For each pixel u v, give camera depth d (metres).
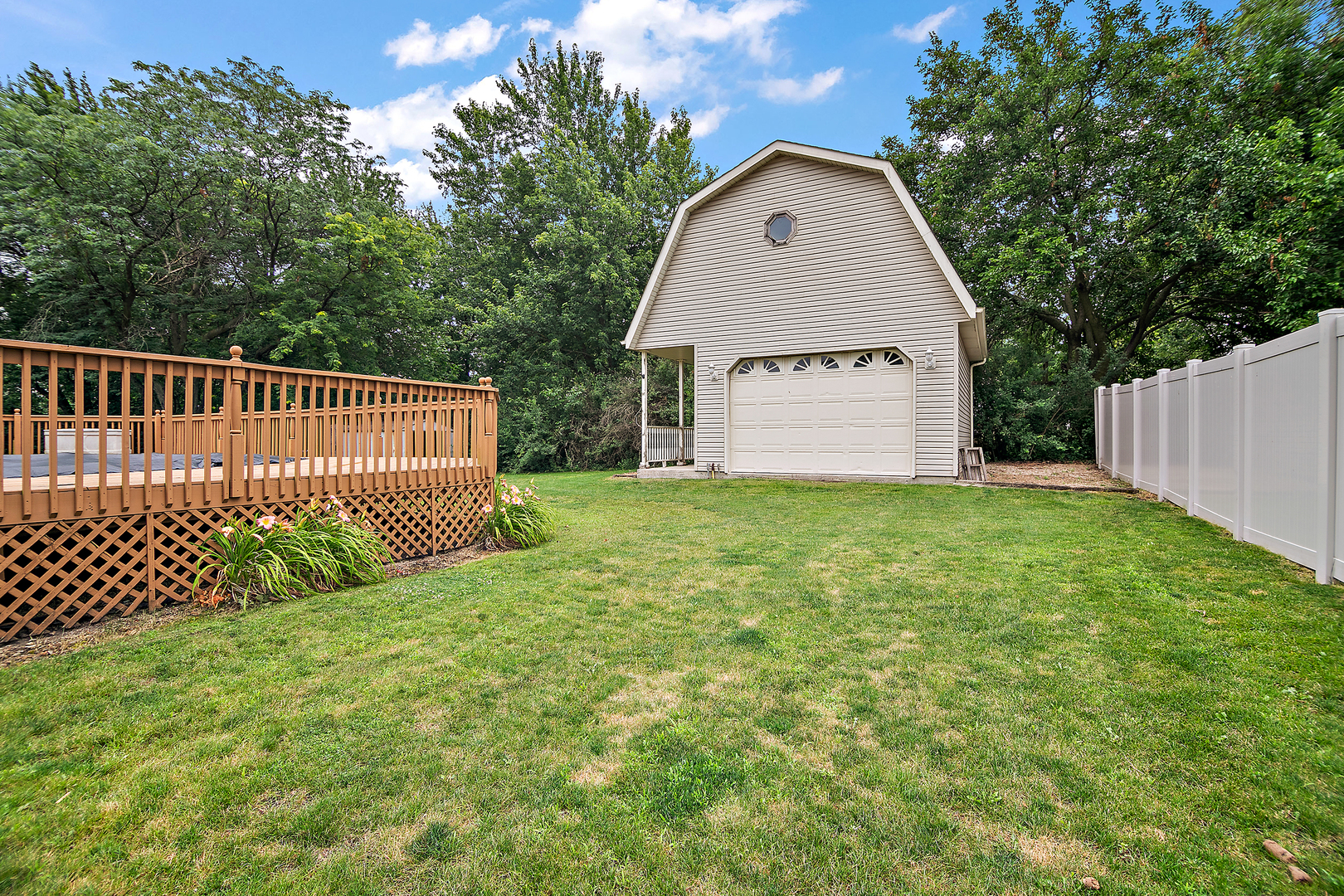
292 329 17.72
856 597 4.31
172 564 4.35
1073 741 2.37
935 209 17.67
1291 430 4.71
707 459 13.49
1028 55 16.30
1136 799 2.01
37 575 3.93
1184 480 7.58
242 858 1.80
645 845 1.84
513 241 26.20
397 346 22.55
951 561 5.30
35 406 17.73
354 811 2.02
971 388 15.85
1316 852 1.75
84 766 2.28
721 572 5.10
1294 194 10.94
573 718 2.63
